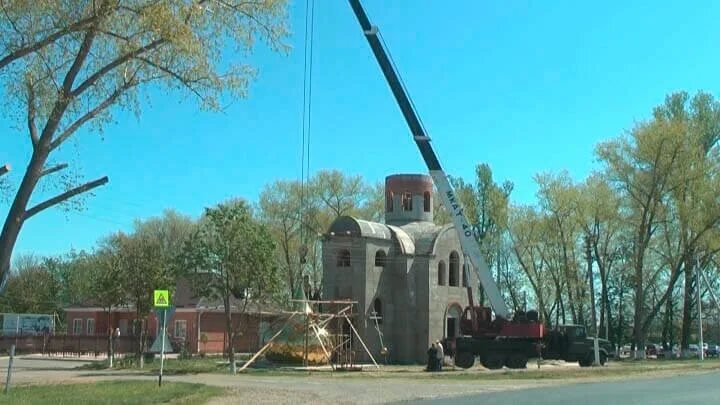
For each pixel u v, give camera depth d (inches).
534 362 2020.2
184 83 739.4
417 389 1040.8
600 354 1941.4
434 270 1945.1
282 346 1680.6
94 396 800.9
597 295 3036.4
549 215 2544.3
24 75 674.2
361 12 1681.8
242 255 1483.8
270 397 885.2
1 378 1213.1
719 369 1640.0
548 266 2701.8
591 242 2454.5
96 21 667.4
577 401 846.5
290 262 2630.4
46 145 690.8
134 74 733.3
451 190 1665.8
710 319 3878.0
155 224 2957.7
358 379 1268.5
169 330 2455.7
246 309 1635.1
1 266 681.6
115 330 2319.1
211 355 2208.4
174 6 691.4
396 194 2130.9
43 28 667.4
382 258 1925.4
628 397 896.9
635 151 2317.9
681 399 865.5
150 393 853.8
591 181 2470.5
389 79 1670.8
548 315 2970.0
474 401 857.5
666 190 2290.8
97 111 721.0
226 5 737.6
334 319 1798.7
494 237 2684.5
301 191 2583.7
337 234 1891.0
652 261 2672.2
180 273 1510.8
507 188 2768.2
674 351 3193.9
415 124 1668.3
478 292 2182.6
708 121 2492.6
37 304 3385.8
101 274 1771.7
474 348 1692.9
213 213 1497.3
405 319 1908.2
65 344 2418.8
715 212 2256.4
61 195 714.2
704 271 2748.5
